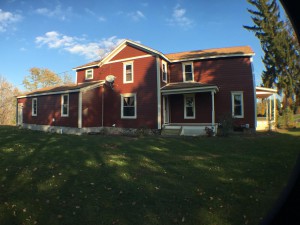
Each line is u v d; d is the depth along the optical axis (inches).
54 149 326.0
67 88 703.1
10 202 151.3
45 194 165.3
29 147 337.4
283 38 964.0
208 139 459.5
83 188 177.5
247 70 611.5
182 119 660.1
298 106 951.6
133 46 660.7
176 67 694.5
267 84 1047.0
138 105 641.6
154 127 609.3
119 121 672.4
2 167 227.3
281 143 383.9
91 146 361.1
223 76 633.0
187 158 285.1
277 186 177.3
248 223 125.0
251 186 179.5
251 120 598.5
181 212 140.3
